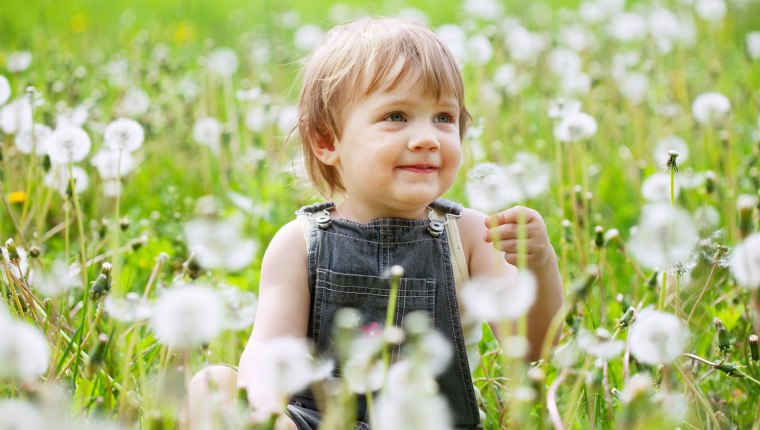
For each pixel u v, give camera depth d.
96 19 9.20
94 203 4.54
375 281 2.68
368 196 2.75
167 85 5.82
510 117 5.75
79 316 3.25
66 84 5.30
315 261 2.73
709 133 4.97
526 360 2.79
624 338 3.15
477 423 2.70
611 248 4.04
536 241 2.64
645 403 1.78
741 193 4.51
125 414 2.24
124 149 2.96
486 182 2.18
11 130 3.93
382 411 1.63
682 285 2.90
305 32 6.89
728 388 3.00
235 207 4.80
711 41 7.67
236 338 3.12
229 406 2.02
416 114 2.70
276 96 5.94
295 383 1.85
